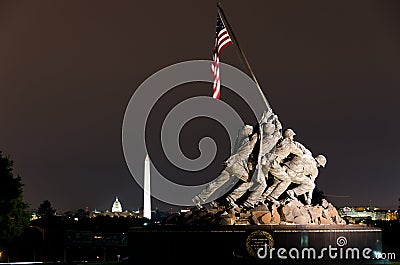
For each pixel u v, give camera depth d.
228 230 57.44
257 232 57.19
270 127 61.69
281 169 61.38
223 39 66.25
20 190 117.81
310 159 62.56
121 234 145.12
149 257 59.75
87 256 171.25
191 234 58.31
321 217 60.38
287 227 57.62
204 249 57.84
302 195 62.50
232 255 57.16
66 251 175.00
